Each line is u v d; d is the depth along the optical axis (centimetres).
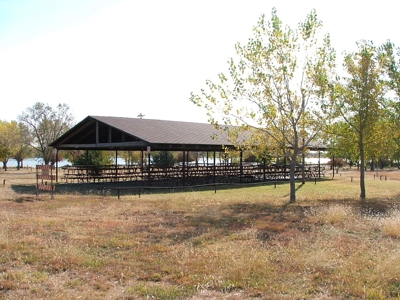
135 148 3067
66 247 728
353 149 1841
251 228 931
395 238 823
